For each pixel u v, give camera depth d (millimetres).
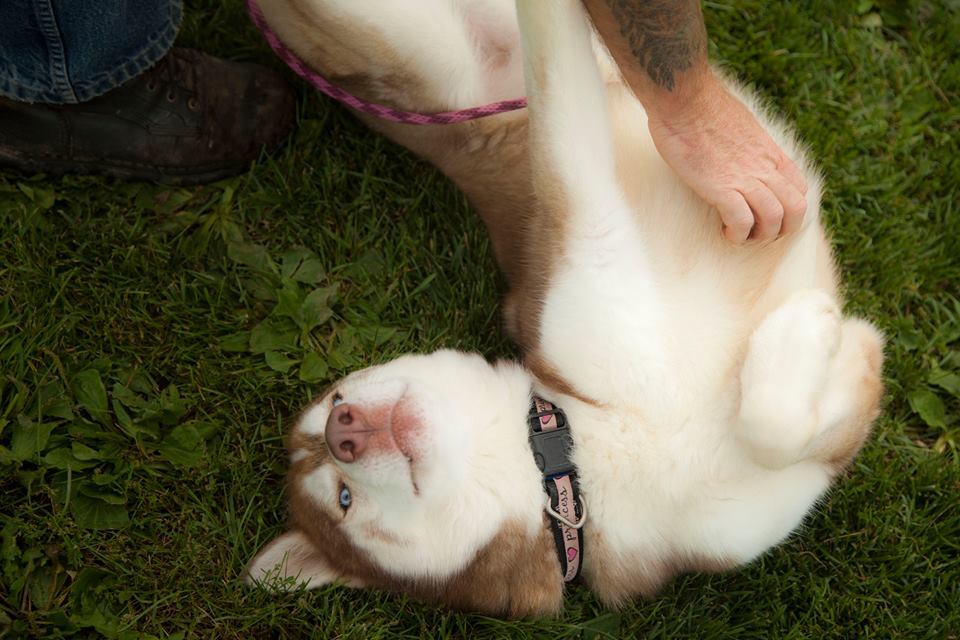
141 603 1274
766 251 1190
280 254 1392
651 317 1169
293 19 1216
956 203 1441
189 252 1368
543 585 1202
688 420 1169
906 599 1311
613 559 1206
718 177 1152
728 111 1148
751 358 1137
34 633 1229
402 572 1189
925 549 1318
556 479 1182
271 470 1322
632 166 1212
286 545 1237
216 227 1374
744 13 1483
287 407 1351
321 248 1391
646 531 1195
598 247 1168
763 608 1310
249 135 1391
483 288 1385
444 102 1278
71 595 1247
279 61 1435
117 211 1373
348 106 1363
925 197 1452
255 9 1232
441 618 1285
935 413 1362
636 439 1175
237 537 1298
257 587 1254
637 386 1170
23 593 1242
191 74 1354
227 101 1376
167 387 1342
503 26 1277
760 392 1123
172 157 1365
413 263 1396
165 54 1294
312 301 1357
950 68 1482
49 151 1329
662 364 1166
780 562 1319
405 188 1417
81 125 1321
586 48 1136
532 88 1146
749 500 1176
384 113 1250
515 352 1333
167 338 1346
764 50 1471
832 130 1458
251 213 1401
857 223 1431
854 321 1228
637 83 1116
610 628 1287
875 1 1504
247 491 1315
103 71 1244
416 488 1163
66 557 1264
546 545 1192
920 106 1474
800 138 1405
